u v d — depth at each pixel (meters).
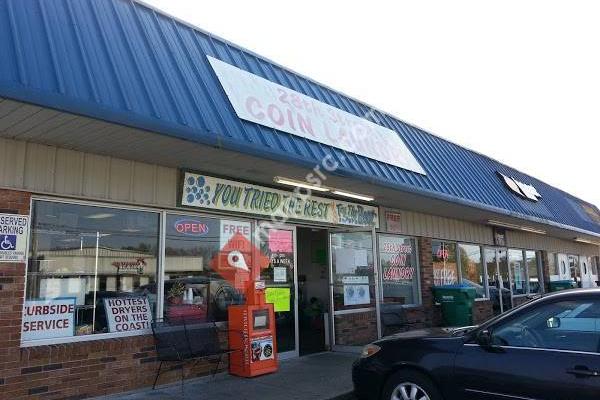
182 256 8.02
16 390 5.91
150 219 7.69
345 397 7.13
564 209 20.12
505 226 17.33
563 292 5.22
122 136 6.11
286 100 8.52
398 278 12.78
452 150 13.87
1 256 5.93
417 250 13.55
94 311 6.88
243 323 8.14
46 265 6.46
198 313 8.13
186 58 7.25
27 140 6.24
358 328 11.04
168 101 6.34
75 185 6.69
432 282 13.74
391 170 10.19
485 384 5.15
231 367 8.22
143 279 7.50
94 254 6.97
